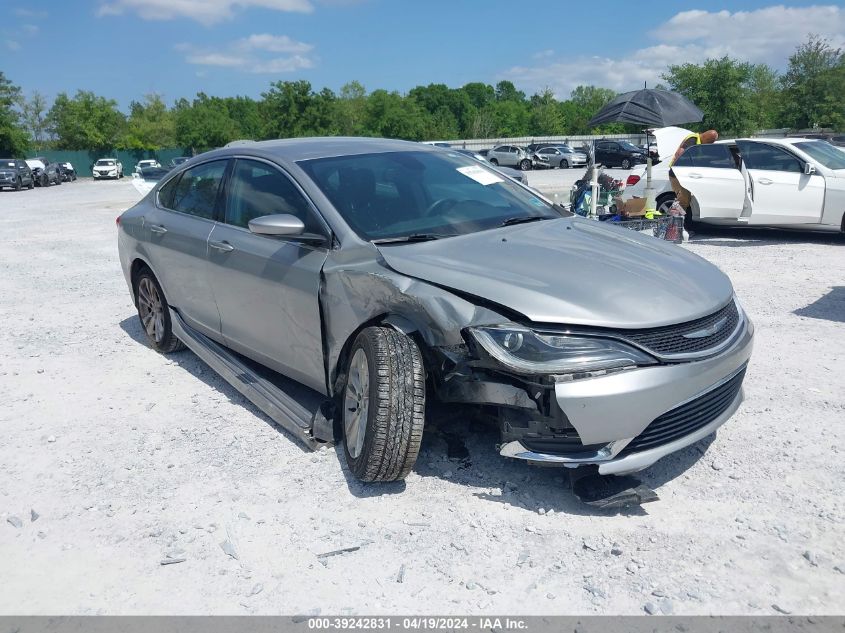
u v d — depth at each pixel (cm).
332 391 396
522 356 307
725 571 284
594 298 318
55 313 756
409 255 359
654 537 308
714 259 934
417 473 367
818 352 536
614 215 1030
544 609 267
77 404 487
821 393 455
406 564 296
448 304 326
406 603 273
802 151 1061
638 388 303
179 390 505
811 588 272
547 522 321
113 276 962
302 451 402
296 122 5372
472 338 317
